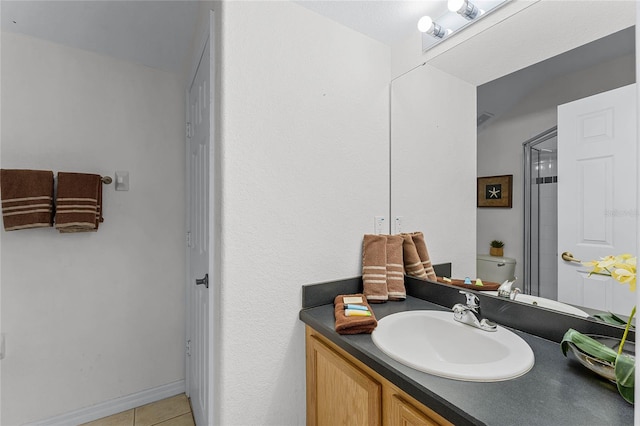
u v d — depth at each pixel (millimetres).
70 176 1619
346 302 1270
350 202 1463
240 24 1165
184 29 1625
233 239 1145
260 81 1208
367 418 933
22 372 1590
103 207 1794
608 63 885
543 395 697
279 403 1247
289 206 1278
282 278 1259
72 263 1715
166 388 1995
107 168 1810
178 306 2053
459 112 1317
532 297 1060
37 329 1626
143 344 1927
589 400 678
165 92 2004
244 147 1170
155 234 1967
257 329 1196
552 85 1016
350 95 1470
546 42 1038
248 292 1177
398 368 822
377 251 1447
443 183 1381
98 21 1527
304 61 1325
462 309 1118
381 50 1594
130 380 1883
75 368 1722
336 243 1414
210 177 1258
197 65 1583
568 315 947
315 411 1229
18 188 1517
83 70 1744
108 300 1818
